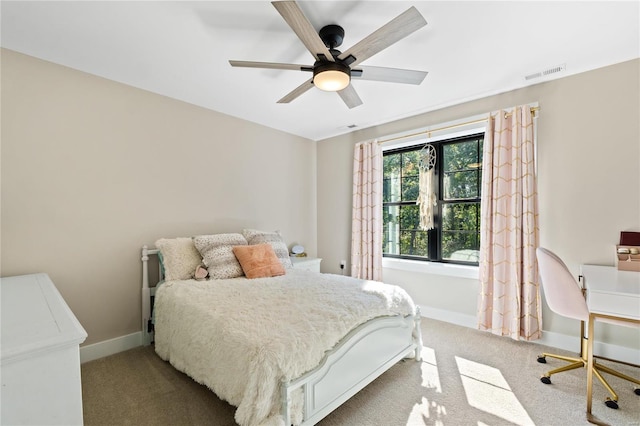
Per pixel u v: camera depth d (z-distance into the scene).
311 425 1.35
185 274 2.43
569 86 2.41
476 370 2.10
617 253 2.15
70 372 0.80
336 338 1.51
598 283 1.75
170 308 2.04
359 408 1.68
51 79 2.13
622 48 2.01
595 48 2.01
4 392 0.71
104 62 2.16
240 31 1.80
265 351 1.26
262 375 1.21
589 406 1.61
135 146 2.55
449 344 2.53
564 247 2.44
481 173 3.07
